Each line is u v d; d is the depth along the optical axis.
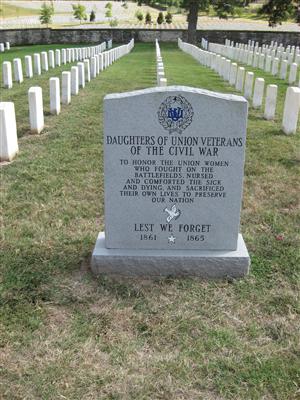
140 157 3.04
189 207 3.14
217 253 3.17
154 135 2.98
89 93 9.44
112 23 40.59
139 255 3.13
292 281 3.11
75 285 3.05
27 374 2.37
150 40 28.94
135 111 2.94
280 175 4.94
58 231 3.73
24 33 27.75
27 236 3.65
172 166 3.05
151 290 3.01
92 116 7.29
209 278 3.14
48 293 2.96
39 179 4.77
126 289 3.02
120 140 3.00
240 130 2.97
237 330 2.69
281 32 27.45
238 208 3.13
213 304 2.89
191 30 27.45
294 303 2.89
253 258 3.37
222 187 3.10
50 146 5.84
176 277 3.14
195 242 3.21
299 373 2.38
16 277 3.11
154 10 60.88
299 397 2.25
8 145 5.23
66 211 4.08
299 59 15.23
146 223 3.17
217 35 28.00
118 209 3.14
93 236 3.64
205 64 15.88
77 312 2.81
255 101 8.27
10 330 2.66
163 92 2.90
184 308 2.86
